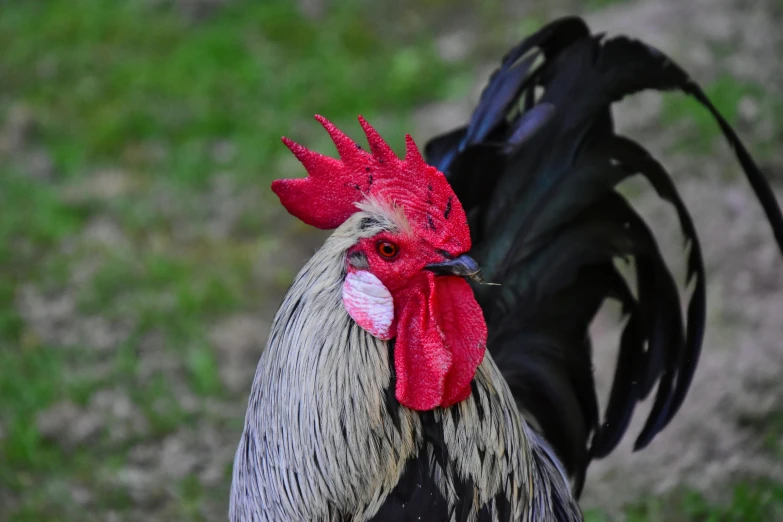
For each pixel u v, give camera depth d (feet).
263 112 50.24
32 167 47.73
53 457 32.81
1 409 34.65
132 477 31.99
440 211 16.02
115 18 59.26
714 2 51.26
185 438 33.40
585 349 22.85
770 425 30.45
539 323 22.16
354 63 53.62
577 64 21.59
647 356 22.99
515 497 17.48
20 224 43.83
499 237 21.36
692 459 29.63
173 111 51.03
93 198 45.44
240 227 43.45
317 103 50.55
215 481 31.73
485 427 16.88
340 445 16.30
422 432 16.61
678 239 38.27
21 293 40.16
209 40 56.13
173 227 43.65
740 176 41.06
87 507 30.99
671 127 43.83
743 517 27.25
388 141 46.24
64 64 55.42
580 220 22.03
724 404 31.17
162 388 35.32
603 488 29.30
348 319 16.22
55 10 60.54
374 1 59.36
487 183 21.08
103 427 33.88
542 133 21.25
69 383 35.58
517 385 22.03
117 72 54.29
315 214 16.87
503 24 55.31
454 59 53.11
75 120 50.96
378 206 16.15
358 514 16.76
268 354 17.10
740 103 44.27
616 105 45.19
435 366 16.17
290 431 16.65
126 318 38.58
